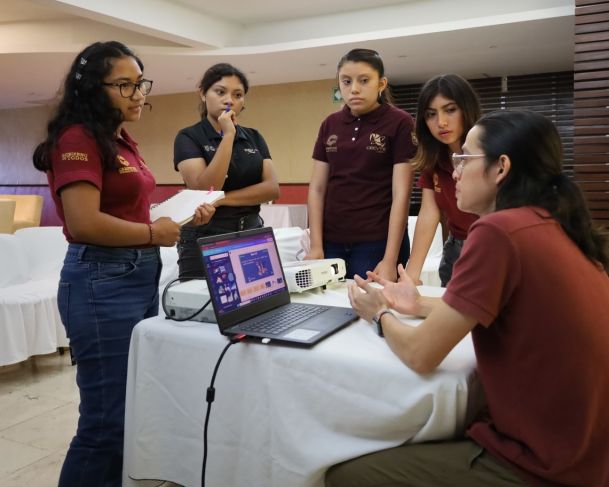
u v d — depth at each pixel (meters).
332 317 1.44
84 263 1.52
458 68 7.01
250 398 1.30
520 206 1.09
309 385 1.22
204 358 1.37
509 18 5.03
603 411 1.00
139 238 1.54
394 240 2.09
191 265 2.13
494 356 1.05
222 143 2.11
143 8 5.25
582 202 1.10
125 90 1.52
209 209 1.74
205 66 6.78
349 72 2.12
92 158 1.46
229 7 5.76
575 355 0.98
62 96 1.52
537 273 1.00
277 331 1.32
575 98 3.97
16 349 3.08
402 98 7.99
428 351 1.08
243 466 1.32
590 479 0.99
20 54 6.18
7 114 10.62
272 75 7.46
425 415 1.12
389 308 1.34
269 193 2.32
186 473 1.42
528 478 1.01
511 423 1.03
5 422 2.55
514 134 1.10
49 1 4.53
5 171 10.85
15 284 3.40
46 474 2.05
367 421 1.17
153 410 1.46
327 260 1.94
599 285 1.05
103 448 1.57
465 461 1.07
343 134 2.23
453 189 2.08
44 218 10.30
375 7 5.73
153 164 9.27
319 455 1.20
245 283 1.47
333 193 2.28
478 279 1.02
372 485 1.14
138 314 1.62
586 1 3.91
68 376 3.20
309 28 6.09
